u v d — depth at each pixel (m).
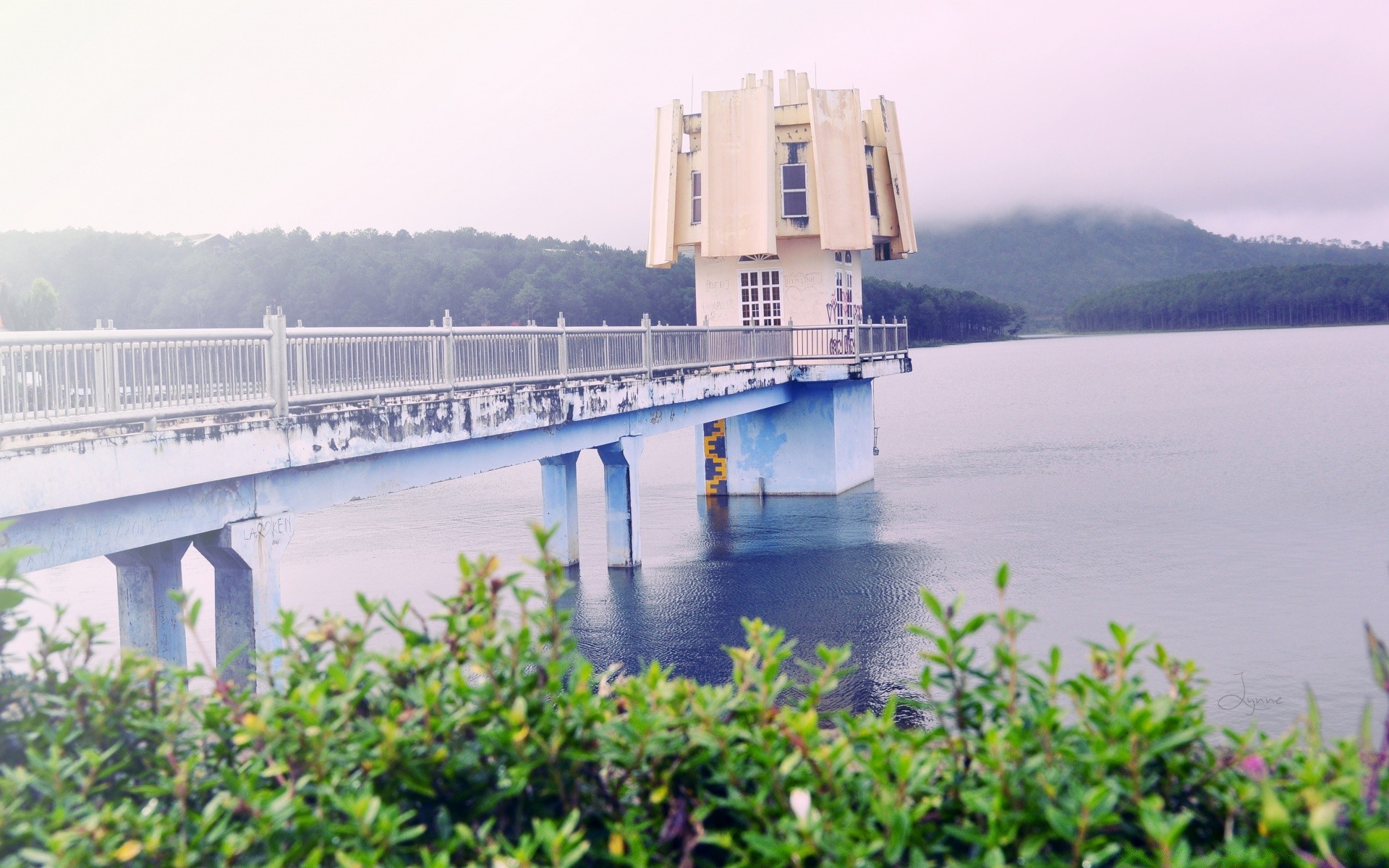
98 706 3.77
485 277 143.12
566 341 18.45
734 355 26.84
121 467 9.49
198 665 3.72
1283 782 2.87
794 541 25.03
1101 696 3.02
